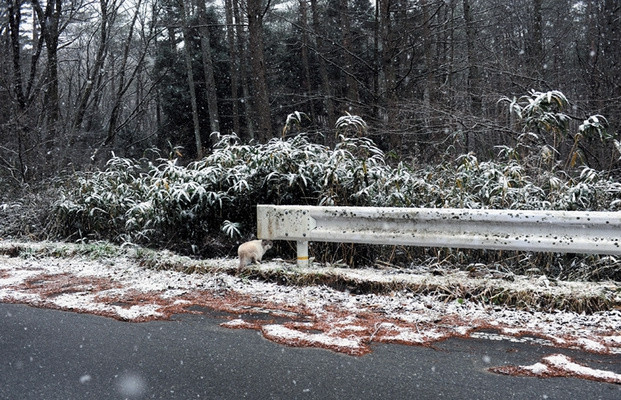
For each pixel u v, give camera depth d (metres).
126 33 27.77
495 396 3.11
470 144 13.77
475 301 5.03
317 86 32.66
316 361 3.69
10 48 16.16
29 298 5.43
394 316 4.72
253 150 7.54
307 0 26.64
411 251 6.51
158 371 3.54
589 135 7.13
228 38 29.58
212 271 6.30
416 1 19.58
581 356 3.74
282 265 6.23
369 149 7.58
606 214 4.90
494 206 6.79
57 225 8.83
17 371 3.57
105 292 5.66
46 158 13.59
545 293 4.87
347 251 6.52
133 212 8.06
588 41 18.03
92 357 3.81
